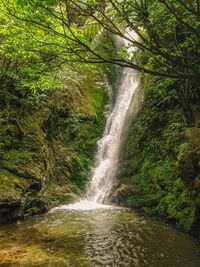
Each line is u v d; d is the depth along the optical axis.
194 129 5.18
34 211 5.82
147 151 7.96
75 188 8.28
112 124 11.36
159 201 6.32
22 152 6.54
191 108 6.63
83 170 9.10
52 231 4.60
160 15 3.49
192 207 5.02
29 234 4.34
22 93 7.62
